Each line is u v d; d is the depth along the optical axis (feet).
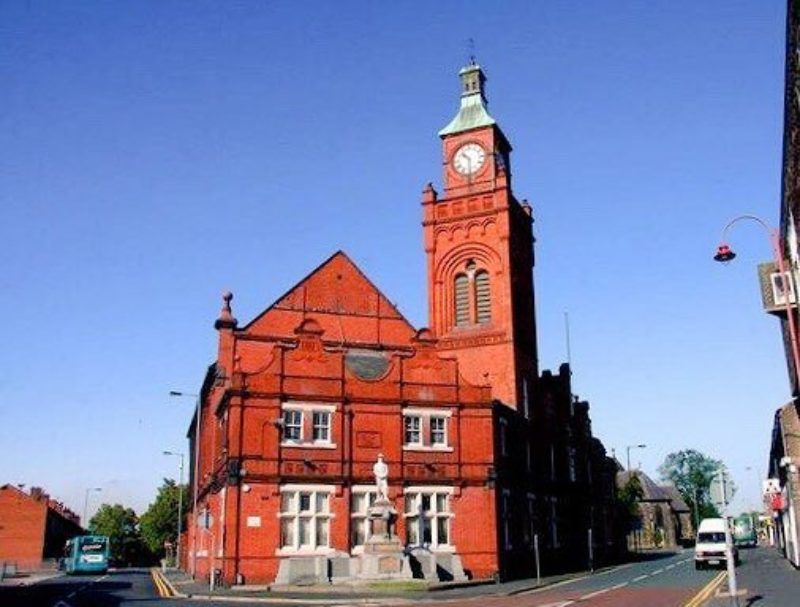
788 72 74.23
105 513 392.47
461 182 191.83
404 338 172.24
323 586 115.44
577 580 135.13
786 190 90.94
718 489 73.82
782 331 119.03
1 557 291.38
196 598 104.47
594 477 226.38
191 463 226.58
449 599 98.99
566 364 212.64
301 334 139.23
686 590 102.17
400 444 139.54
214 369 164.55
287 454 131.95
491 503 141.69
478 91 199.41
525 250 197.67
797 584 100.94
